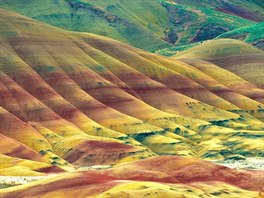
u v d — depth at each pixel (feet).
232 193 508.53
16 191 473.26
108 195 436.35
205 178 540.93
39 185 478.18
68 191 465.88
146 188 452.35
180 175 539.29
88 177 491.72
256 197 506.48
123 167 532.73
